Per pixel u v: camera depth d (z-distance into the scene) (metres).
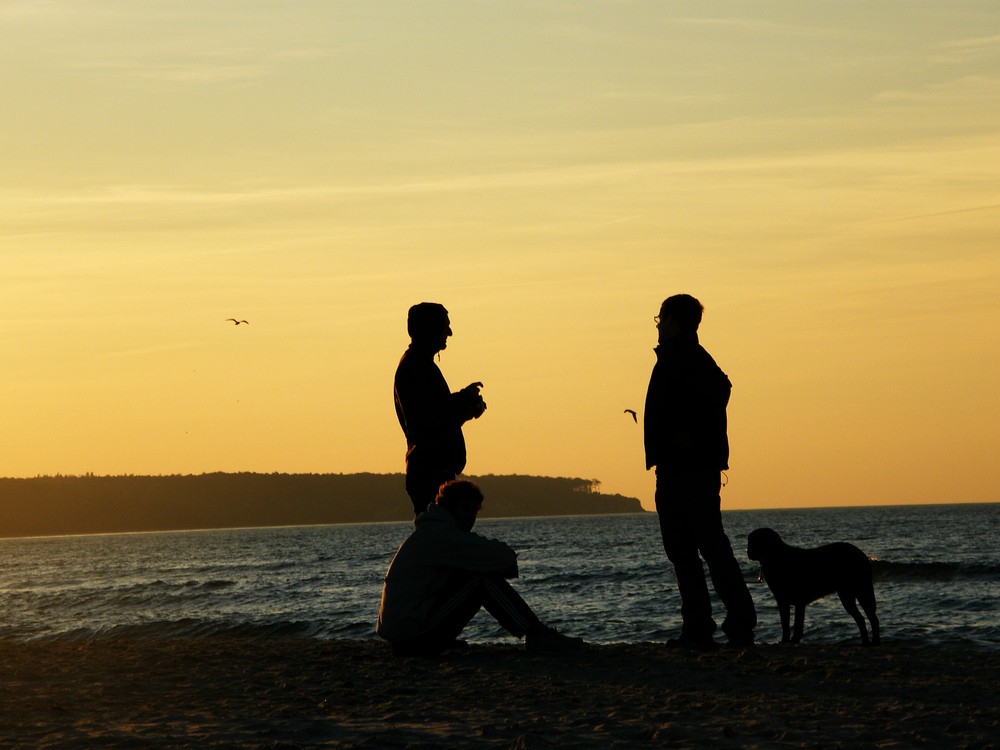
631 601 36.34
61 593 55.66
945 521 155.50
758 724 7.29
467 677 9.66
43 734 7.32
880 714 7.64
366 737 6.95
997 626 23.53
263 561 100.88
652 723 7.35
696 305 11.24
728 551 11.26
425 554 11.17
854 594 12.58
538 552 92.50
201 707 8.53
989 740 6.62
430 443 11.16
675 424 11.09
